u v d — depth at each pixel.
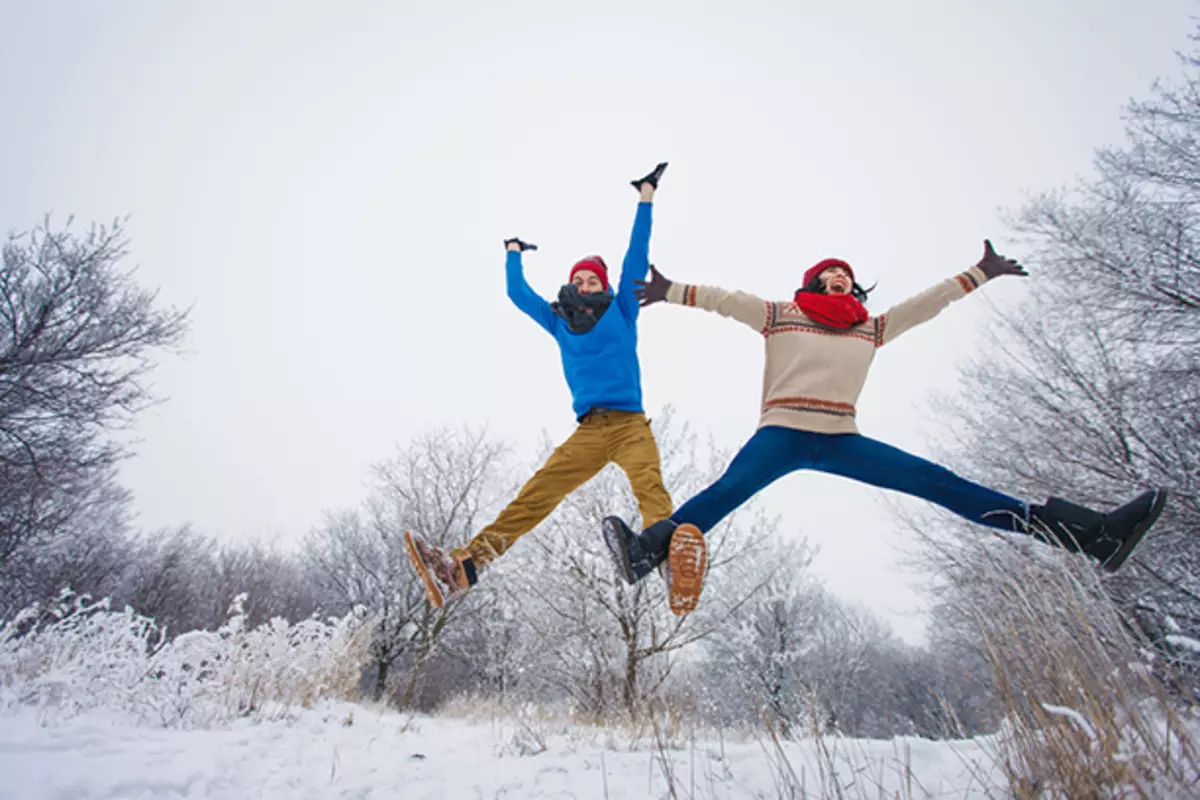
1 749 2.72
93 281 10.56
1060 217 8.01
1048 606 2.05
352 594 18.47
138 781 2.49
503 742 3.72
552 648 9.87
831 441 2.48
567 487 2.98
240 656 4.75
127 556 18.23
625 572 2.29
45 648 4.44
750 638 10.30
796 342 2.61
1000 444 8.03
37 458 10.45
